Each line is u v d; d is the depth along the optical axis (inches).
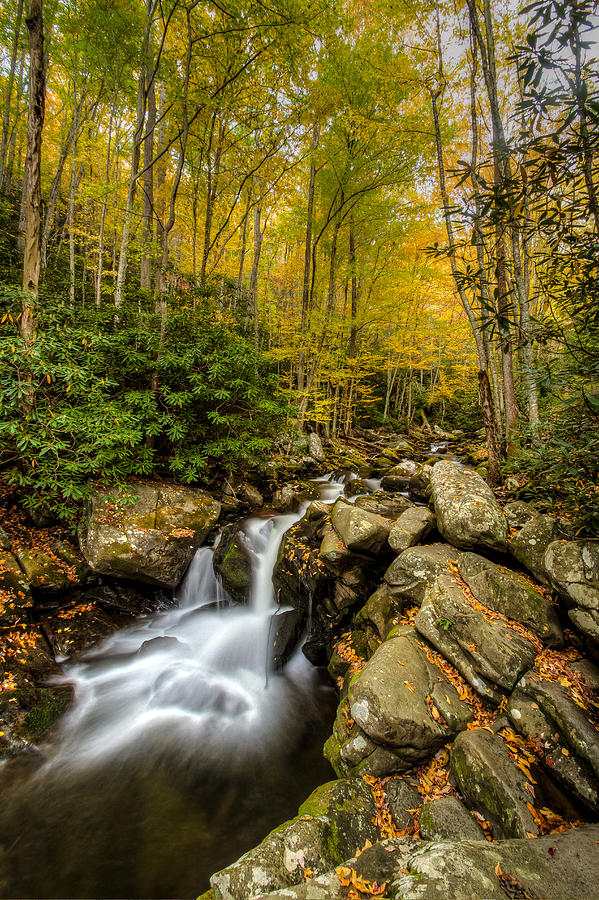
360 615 189.8
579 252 89.5
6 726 146.9
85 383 223.8
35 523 236.5
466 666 132.5
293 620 213.0
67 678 180.1
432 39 258.1
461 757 111.3
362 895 77.8
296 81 365.7
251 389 280.2
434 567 173.5
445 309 611.8
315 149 438.9
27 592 195.9
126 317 291.1
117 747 153.8
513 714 116.8
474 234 100.8
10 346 182.7
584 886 72.0
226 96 341.1
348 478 442.3
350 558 206.8
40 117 203.3
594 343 117.3
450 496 199.6
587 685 121.0
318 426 660.1
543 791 100.5
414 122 335.0
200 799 134.6
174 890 106.0
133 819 126.2
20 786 134.6
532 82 77.4
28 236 212.1
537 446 190.4
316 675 200.4
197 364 278.7
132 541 230.2
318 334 474.9
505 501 218.2
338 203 508.4
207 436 309.6
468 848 78.7
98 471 233.8
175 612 246.8
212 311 303.3
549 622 138.6
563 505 161.2
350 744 124.3
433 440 792.3
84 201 496.7
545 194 91.0
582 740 104.3
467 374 799.7
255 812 130.2
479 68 246.8
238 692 187.9
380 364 771.4
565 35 70.2
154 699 179.0
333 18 311.6
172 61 328.8
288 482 395.5
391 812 108.3
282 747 158.4
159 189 493.0
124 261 337.4
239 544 263.7
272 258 667.4
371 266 543.8
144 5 346.6
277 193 448.5
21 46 401.7
